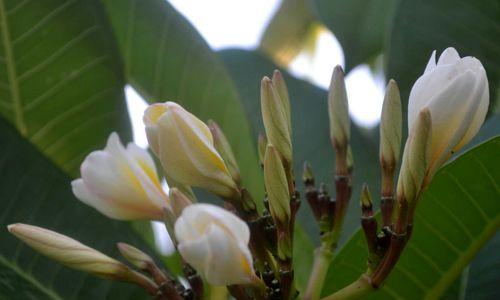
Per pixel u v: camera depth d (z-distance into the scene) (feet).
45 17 2.64
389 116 2.25
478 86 2.19
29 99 2.70
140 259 2.28
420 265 2.43
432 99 2.20
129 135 2.78
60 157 2.77
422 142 2.18
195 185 2.23
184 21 2.85
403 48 2.84
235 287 2.18
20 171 2.48
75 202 2.51
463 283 2.50
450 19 2.83
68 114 2.73
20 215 2.47
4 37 2.64
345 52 3.16
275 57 3.72
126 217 2.32
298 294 2.22
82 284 2.47
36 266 2.45
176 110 2.21
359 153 2.88
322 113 3.01
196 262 2.06
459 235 2.41
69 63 2.69
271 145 2.19
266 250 2.21
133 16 2.84
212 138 2.25
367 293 2.24
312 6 3.18
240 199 2.22
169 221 2.19
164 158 2.21
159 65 2.87
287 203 2.20
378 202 2.83
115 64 2.72
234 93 2.87
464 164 2.36
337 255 2.39
